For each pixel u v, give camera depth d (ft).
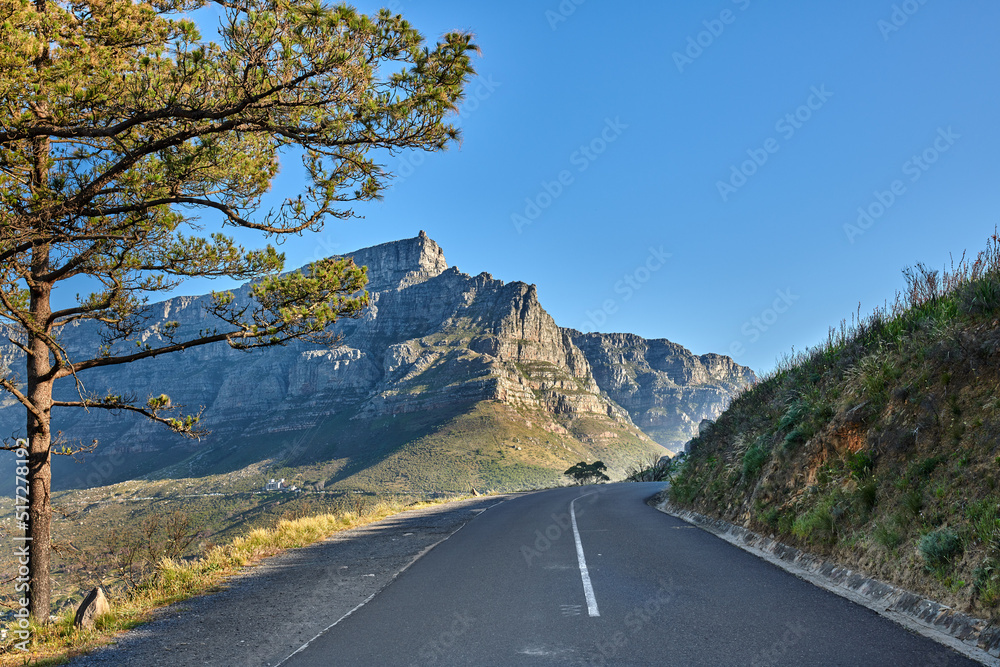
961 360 23.31
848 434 28.09
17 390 28.60
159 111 23.68
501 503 85.20
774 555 28.07
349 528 60.18
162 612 24.35
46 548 29.76
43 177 28.04
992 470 18.57
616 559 29.66
